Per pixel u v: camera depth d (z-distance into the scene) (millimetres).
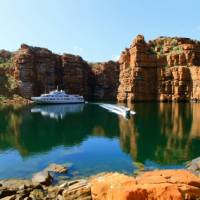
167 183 17188
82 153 41031
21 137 53594
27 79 153875
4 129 62594
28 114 91500
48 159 37844
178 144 46250
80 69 177250
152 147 44406
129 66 163750
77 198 19188
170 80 150125
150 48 162125
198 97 140125
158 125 66000
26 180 28438
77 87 174250
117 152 41375
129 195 15875
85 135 55312
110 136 53938
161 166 34062
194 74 143625
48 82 162750
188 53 152750
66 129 62531
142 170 32312
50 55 167250
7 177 30609
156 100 152125
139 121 73438
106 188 17812
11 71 158875
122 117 82812
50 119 79312
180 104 129625
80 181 23797
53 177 29812
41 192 24219
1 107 117625
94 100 177125
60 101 139875
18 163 36031
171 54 153875
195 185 18312
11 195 23672
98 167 33844
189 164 33562
